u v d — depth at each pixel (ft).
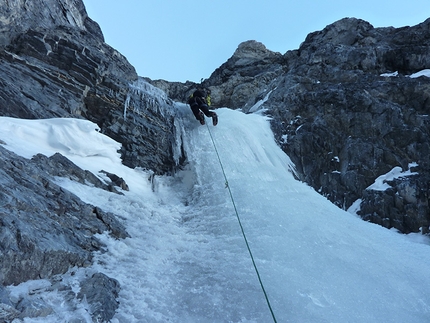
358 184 29.91
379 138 31.53
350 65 38.19
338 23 42.96
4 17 25.94
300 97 36.40
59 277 11.67
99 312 10.75
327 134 33.40
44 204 13.76
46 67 25.98
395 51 37.52
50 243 11.90
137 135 27.50
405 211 26.66
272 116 36.11
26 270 10.77
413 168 29.01
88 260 13.12
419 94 32.37
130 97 28.84
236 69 50.39
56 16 32.01
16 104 22.59
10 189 12.82
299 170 32.53
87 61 27.58
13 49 26.04
